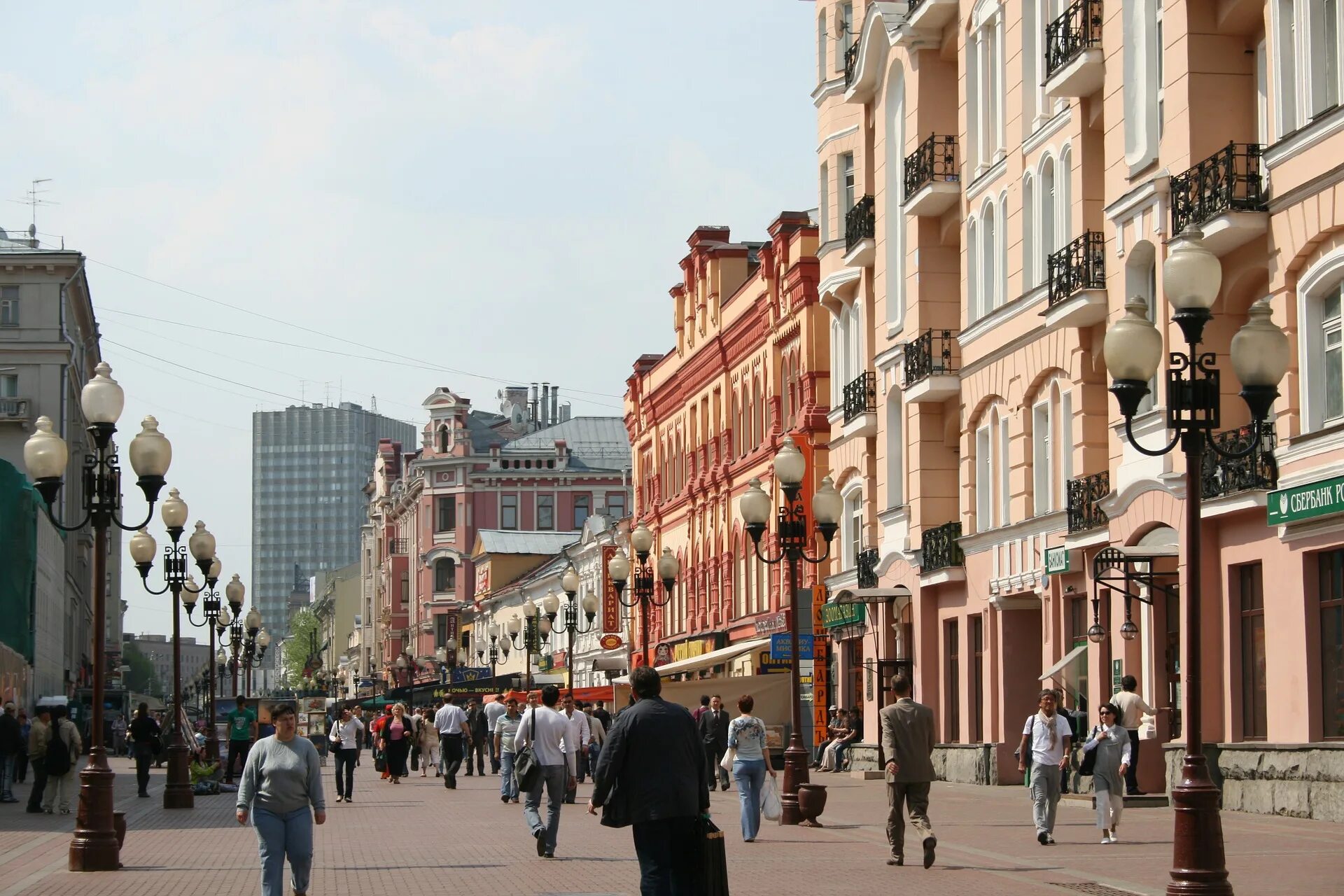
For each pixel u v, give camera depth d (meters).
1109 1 33.22
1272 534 27.73
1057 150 36.84
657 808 14.12
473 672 107.50
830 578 52.94
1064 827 25.97
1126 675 30.89
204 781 40.97
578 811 33.78
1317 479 26.09
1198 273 16.14
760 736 24.47
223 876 21.00
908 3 45.06
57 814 33.78
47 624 74.25
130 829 29.52
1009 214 39.44
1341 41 26.80
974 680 41.47
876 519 49.25
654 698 14.49
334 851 24.66
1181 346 30.30
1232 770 28.27
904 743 20.41
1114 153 32.91
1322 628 26.50
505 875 20.78
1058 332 36.28
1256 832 23.92
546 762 23.20
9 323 85.62
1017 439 38.69
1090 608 34.81
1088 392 35.28
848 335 52.56
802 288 56.97
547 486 142.50
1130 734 29.70
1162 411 30.78
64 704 38.31
